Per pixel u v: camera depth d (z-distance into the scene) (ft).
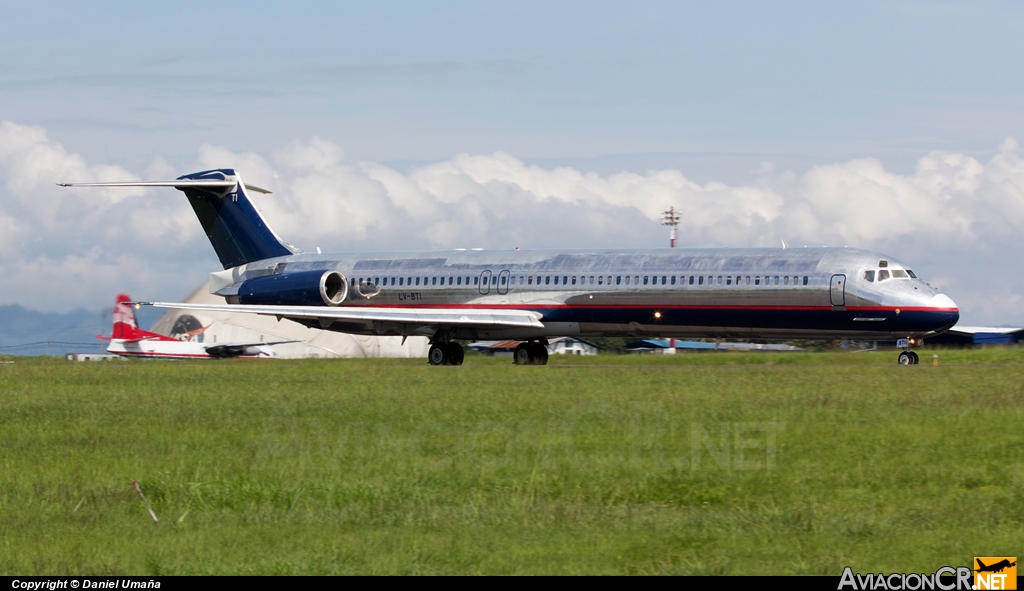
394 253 378.53
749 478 120.26
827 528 98.53
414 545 93.61
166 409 187.83
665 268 322.96
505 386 228.22
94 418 176.45
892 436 145.28
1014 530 98.37
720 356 380.17
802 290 304.09
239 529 100.53
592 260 337.11
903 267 304.09
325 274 362.53
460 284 355.77
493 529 99.55
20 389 240.53
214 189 400.26
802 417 163.53
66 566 88.07
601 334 339.36
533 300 341.21
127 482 119.65
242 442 147.74
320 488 113.91
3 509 108.78
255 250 399.65
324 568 86.99
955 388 208.85
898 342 309.01
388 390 220.43
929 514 103.40
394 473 123.85
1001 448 136.46
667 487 115.75
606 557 90.38
